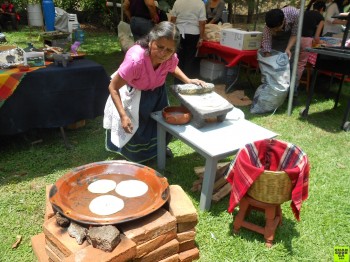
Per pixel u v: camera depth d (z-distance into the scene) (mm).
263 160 2227
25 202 2527
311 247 2174
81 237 1618
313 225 2369
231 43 4879
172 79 6020
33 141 3479
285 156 2150
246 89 5711
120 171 2160
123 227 1693
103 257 1515
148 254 1727
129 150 2869
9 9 10375
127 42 5879
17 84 2891
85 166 2129
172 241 1828
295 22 4426
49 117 3193
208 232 2258
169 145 3533
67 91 3205
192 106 2455
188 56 5383
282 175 1854
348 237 2283
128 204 1866
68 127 3781
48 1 4848
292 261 2057
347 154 3486
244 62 5574
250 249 2119
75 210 1796
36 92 3049
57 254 1707
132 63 2324
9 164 3043
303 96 5410
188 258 1972
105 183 2047
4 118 2969
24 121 3080
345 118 4098
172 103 4777
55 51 3525
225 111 2482
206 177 2318
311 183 2889
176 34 2152
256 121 4293
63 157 3215
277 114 4582
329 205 2600
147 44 2348
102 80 3432
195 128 2516
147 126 2836
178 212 1850
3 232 2219
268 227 2125
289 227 2334
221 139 2352
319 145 3658
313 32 4648
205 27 5473
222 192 2598
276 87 4371
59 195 1834
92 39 9430
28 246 2111
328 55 3920
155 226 1715
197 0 4973
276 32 4531
